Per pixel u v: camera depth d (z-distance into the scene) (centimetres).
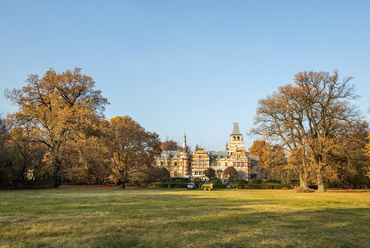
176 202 2195
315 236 1013
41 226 1117
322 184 4472
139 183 6203
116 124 5712
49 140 4841
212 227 1145
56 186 4709
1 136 3756
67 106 4531
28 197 2552
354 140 4434
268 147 4772
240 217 1423
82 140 4325
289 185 6097
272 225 1214
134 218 1341
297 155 4584
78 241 889
